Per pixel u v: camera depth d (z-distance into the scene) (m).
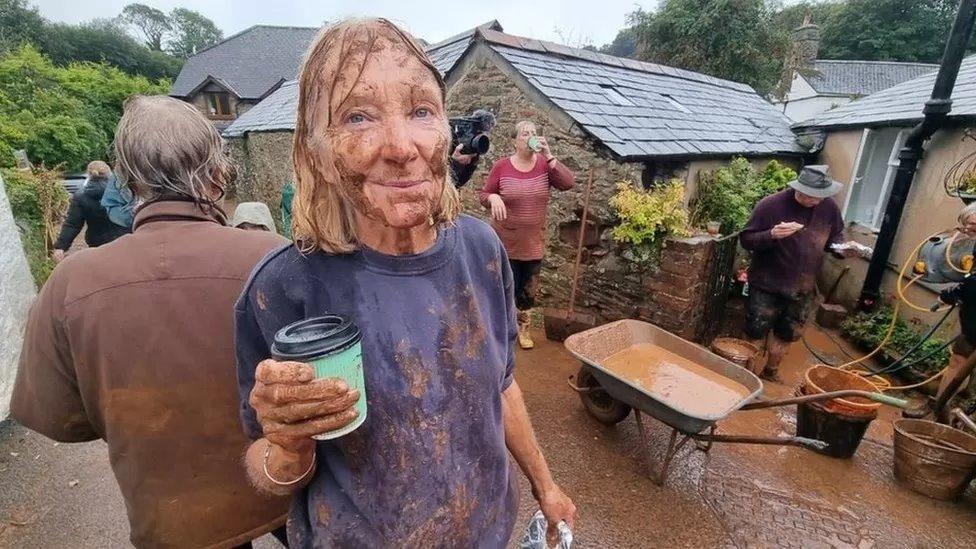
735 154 5.47
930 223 4.86
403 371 0.79
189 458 1.20
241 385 0.87
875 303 5.39
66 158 15.91
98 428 1.21
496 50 5.00
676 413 2.46
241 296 0.81
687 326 4.30
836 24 33.53
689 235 4.21
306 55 0.73
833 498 2.75
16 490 2.66
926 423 2.96
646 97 6.03
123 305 1.09
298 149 0.76
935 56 30.62
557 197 4.89
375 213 0.72
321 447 0.83
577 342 3.08
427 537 0.84
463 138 3.07
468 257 0.91
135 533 1.25
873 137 6.17
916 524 2.58
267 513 1.32
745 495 2.75
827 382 3.21
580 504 2.64
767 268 3.83
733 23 16.03
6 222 3.36
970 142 4.41
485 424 0.90
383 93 0.68
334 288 0.78
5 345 3.23
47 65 20.27
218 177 1.29
